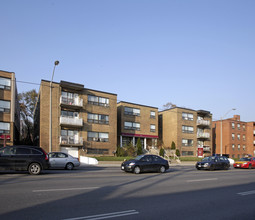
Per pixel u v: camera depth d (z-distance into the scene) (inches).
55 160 759.1
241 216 271.1
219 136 2420.0
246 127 2532.0
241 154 2418.8
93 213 260.2
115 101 1565.0
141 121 1749.5
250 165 1082.7
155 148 1780.3
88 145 1411.2
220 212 284.5
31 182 451.5
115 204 302.8
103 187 421.4
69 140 1337.4
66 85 1332.4
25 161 572.4
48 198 323.3
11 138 1153.4
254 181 582.2
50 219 235.1
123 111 1667.1
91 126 1440.7
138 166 696.4
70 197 333.4
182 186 465.4
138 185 458.0
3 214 248.7
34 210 265.0
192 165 1344.7
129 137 1738.4
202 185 486.9
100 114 1487.5
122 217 250.2
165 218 253.1
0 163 551.2
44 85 1295.5
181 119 1951.3
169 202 324.5
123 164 711.1
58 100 1331.2
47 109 1288.1
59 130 1317.7
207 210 291.4
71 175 593.9
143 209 284.0
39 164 585.9
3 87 1163.3
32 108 1991.9
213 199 353.7
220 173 780.0
